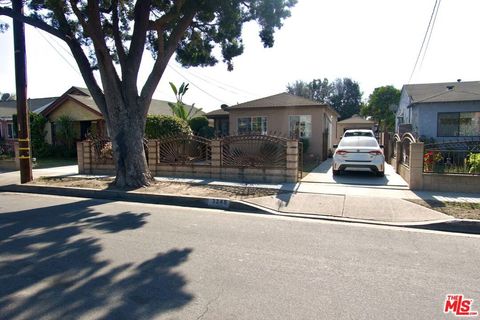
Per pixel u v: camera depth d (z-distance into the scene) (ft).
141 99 33.99
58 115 71.82
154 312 10.77
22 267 14.34
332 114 80.23
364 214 23.62
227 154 38.42
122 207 26.68
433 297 11.83
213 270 14.07
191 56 44.68
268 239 18.37
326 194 29.12
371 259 15.46
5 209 25.85
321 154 63.82
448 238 18.92
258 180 36.86
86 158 45.32
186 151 40.96
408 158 35.27
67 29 32.99
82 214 24.09
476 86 70.03
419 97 66.69
